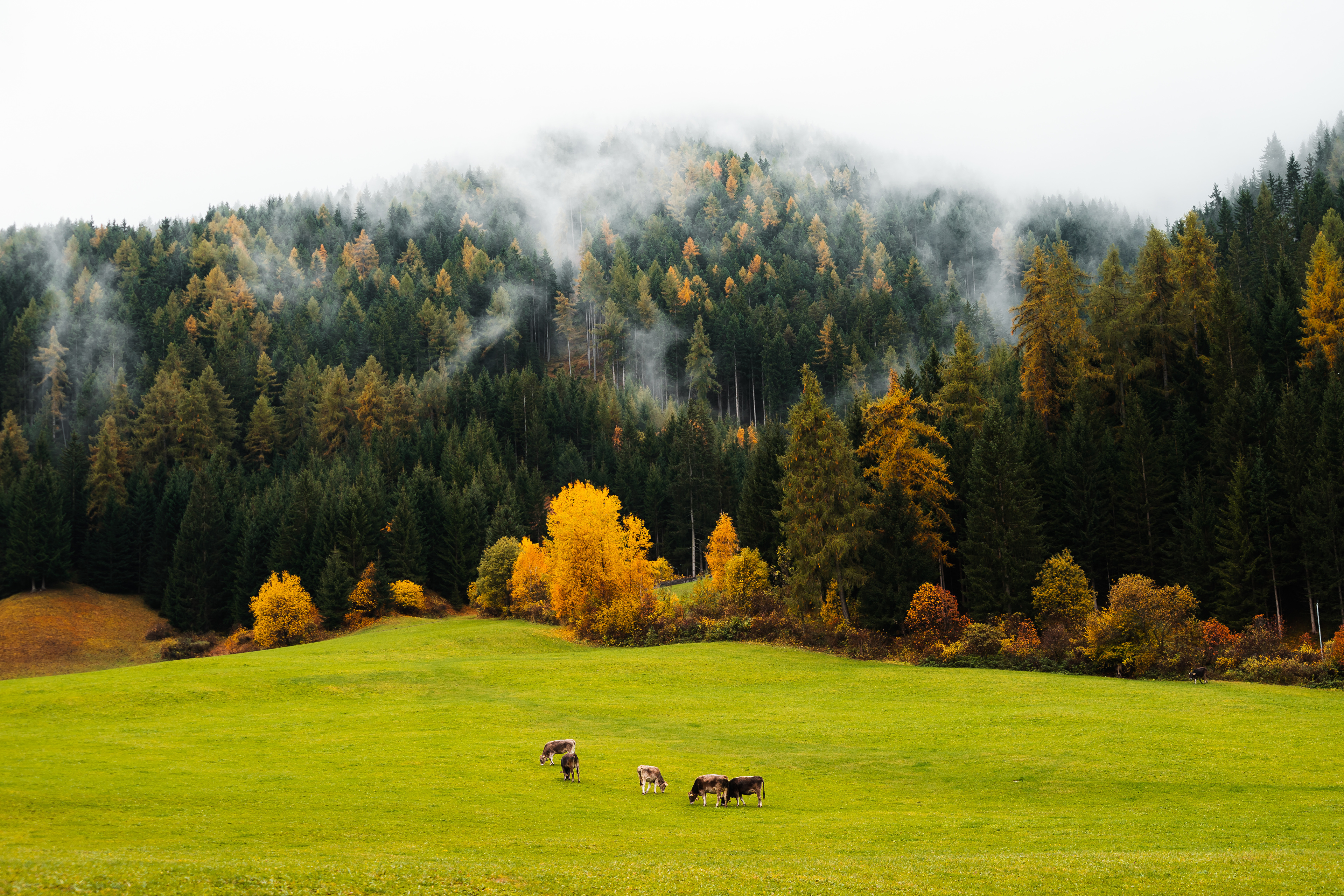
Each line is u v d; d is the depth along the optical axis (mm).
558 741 31141
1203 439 79875
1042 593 63406
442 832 21266
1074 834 21844
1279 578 67438
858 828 22844
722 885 15227
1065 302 86812
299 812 22672
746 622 69750
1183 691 47094
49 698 42750
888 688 49781
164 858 16234
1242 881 15625
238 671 52750
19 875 13430
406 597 101812
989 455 67938
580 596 76000
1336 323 79500
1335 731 35531
